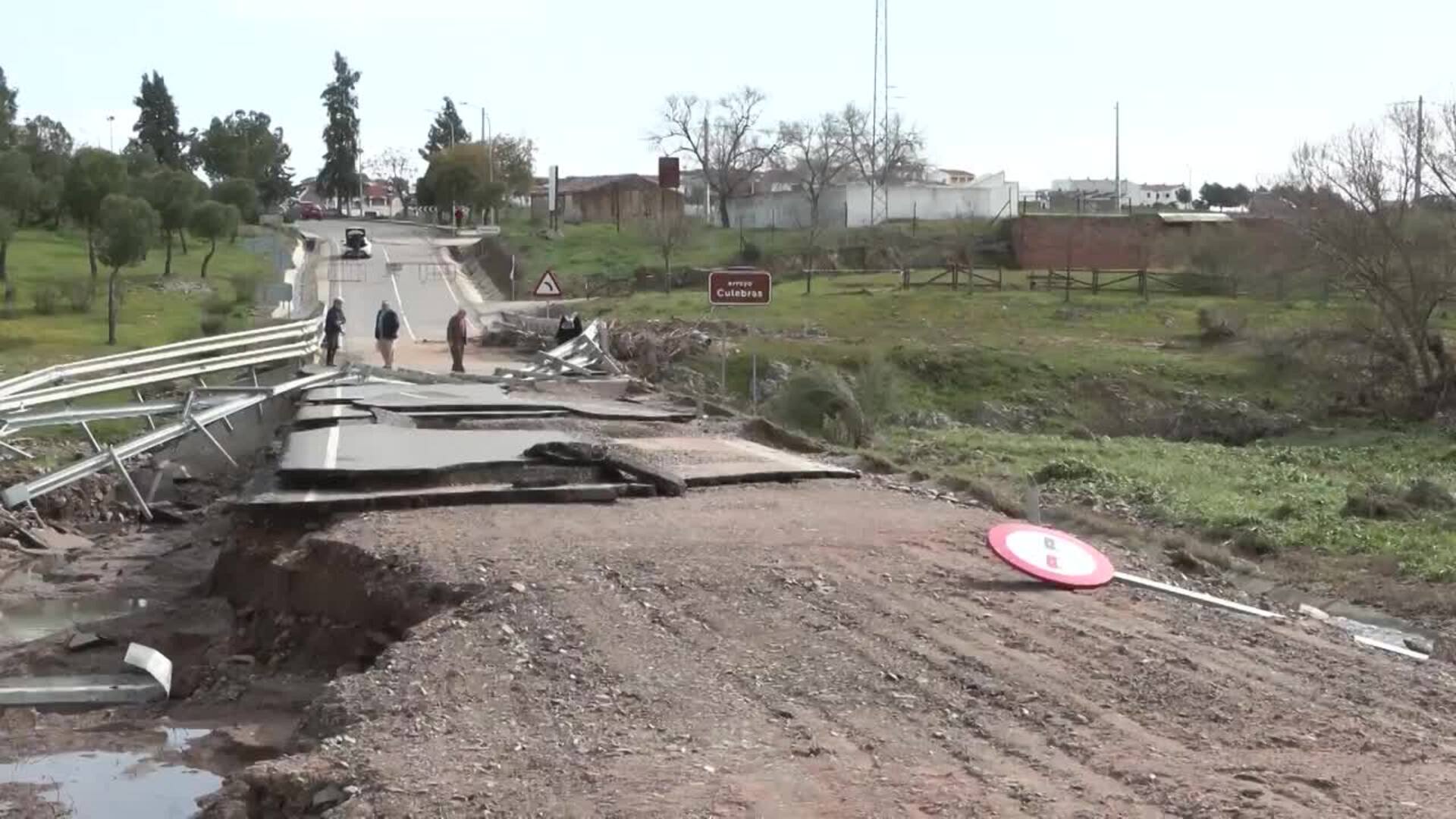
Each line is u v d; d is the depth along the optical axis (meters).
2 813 8.27
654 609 9.98
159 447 21.98
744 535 12.70
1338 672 8.77
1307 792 6.49
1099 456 23.44
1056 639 9.31
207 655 12.33
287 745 8.51
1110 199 103.06
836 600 10.27
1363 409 37.81
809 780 6.65
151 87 124.44
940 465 21.44
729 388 37.41
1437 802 6.38
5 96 83.31
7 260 54.56
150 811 8.41
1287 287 53.91
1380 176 38.91
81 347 34.91
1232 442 36.38
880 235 73.81
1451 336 43.41
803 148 95.81
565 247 73.06
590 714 7.76
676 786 6.56
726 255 70.44
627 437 20.17
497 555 11.75
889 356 41.12
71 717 10.48
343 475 14.88
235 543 14.21
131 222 37.66
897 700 7.95
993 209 89.12
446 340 43.25
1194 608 10.47
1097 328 49.12
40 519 18.50
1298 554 14.24
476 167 101.94
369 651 11.28
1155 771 6.76
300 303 52.28
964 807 6.27
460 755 7.13
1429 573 13.12
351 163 141.00
